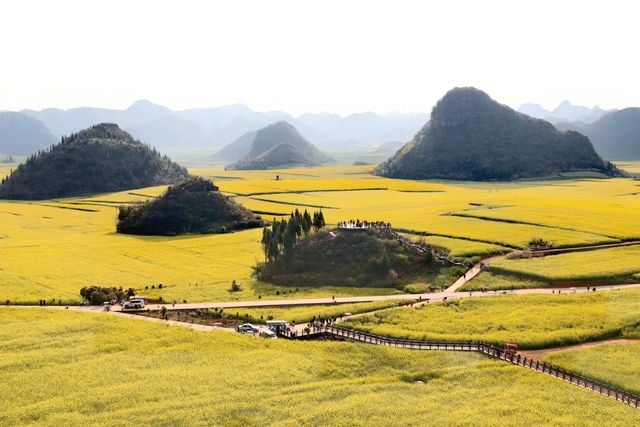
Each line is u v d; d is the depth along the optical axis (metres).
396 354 77.69
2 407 64.25
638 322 87.38
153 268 133.62
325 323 91.38
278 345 81.44
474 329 87.25
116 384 69.50
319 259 126.44
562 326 87.00
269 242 130.12
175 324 92.25
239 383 69.69
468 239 144.00
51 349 79.69
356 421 61.25
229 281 121.81
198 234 186.38
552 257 127.50
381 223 145.12
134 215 193.25
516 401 64.75
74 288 113.94
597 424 59.53
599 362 74.00
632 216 172.62
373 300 105.25
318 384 69.75
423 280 117.56
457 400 65.69
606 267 117.69
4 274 124.19
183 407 63.91
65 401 65.25
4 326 88.69
